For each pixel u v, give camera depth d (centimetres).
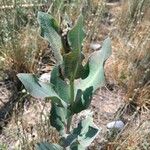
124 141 216
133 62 279
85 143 174
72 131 179
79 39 147
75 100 171
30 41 273
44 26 154
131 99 234
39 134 215
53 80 166
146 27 308
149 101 258
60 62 157
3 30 270
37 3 293
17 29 279
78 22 144
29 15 286
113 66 276
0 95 254
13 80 262
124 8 328
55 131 214
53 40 155
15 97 252
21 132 226
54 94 166
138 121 248
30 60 267
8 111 241
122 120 247
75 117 233
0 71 264
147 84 263
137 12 321
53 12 290
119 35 308
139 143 222
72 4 304
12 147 220
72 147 180
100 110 253
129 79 262
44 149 180
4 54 267
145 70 264
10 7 282
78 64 156
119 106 257
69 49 153
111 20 328
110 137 221
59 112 183
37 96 160
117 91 268
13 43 264
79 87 172
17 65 264
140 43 283
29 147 208
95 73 170
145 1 318
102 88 268
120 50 290
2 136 226
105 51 165
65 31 151
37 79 163
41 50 269
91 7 313
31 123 232
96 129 176
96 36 305
